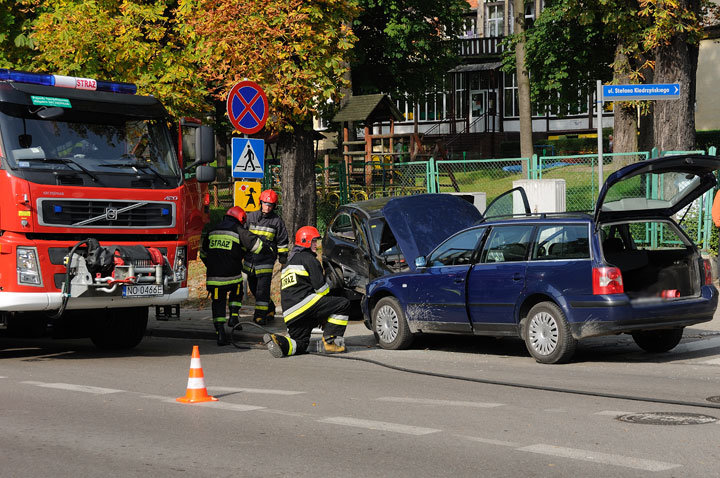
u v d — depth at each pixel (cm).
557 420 786
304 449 689
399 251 1606
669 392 934
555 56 4412
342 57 2139
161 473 624
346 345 1458
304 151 2298
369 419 804
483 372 1115
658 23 2312
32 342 1617
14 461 665
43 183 1183
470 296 1259
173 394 970
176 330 1683
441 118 6469
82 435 754
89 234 1223
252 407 876
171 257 1298
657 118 2395
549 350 1169
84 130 1252
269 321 1688
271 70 2048
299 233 1341
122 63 2266
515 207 2033
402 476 603
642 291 1140
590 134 5984
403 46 4628
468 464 632
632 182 2027
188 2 2156
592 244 1137
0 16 2355
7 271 1174
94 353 1419
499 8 6353
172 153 1333
